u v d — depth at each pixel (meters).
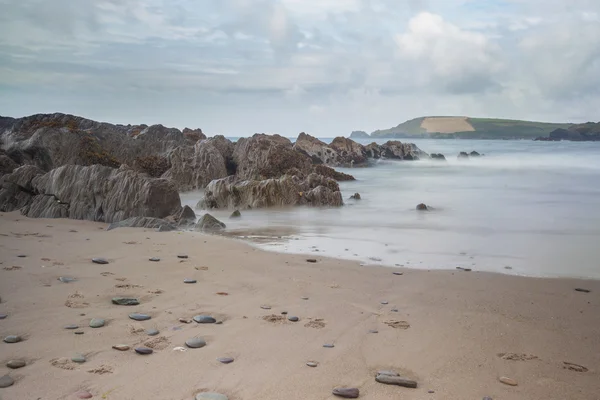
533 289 8.28
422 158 51.12
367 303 7.31
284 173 26.38
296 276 8.79
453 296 7.79
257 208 18.23
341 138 46.12
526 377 5.00
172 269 8.96
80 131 24.62
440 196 22.58
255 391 4.48
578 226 14.60
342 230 14.12
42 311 6.41
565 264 10.09
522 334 6.20
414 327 6.34
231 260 9.91
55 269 8.53
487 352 5.61
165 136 28.81
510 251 11.34
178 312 6.61
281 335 5.90
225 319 6.42
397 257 10.66
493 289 8.23
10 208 16.39
